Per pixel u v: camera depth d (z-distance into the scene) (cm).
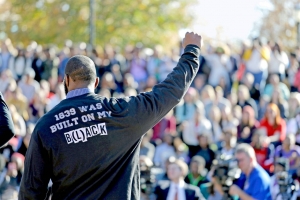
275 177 823
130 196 386
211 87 1345
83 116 387
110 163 386
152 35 3925
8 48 1711
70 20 3950
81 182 383
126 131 388
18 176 967
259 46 1455
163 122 1256
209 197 859
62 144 382
